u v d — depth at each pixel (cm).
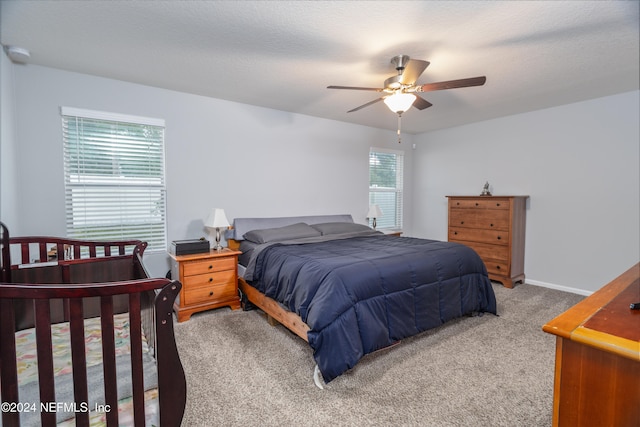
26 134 266
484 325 281
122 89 305
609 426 82
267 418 164
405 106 250
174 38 222
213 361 219
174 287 109
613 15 189
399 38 219
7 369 93
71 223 289
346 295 204
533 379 198
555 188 391
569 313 103
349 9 186
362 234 397
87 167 294
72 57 253
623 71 277
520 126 423
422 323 243
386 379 198
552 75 286
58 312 182
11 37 221
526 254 419
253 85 316
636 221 335
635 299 117
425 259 261
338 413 168
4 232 176
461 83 226
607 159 351
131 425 116
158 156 330
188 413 166
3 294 91
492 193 455
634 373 77
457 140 500
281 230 363
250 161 390
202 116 353
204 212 359
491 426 158
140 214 322
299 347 239
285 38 221
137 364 107
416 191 569
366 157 508
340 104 383
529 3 178
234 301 318
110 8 186
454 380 197
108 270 203
